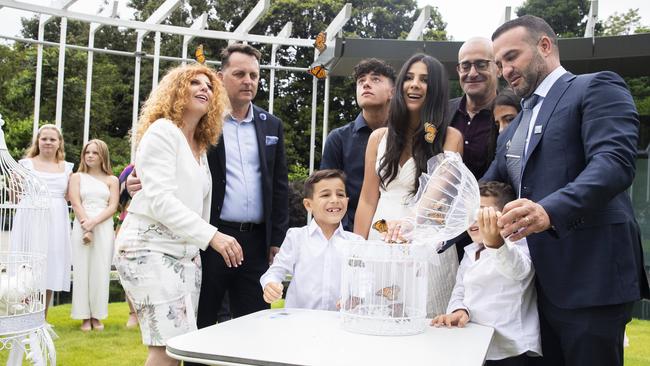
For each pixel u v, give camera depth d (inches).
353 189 136.4
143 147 95.3
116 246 97.7
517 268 82.2
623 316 83.2
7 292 113.2
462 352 61.7
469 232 92.2
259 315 81.7
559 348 94.4
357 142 138.9
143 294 93.6
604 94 83.0
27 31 645.3
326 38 234.2
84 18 209.9
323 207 107.6
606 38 219.3
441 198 75.4
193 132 106.8
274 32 583.8
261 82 522.0
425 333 72.7
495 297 88.7
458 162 74.2
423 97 107.3
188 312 95.8
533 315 90.7
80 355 159.2
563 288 84.4
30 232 134.5
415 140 106.8
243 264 126.3
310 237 109.0
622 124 80.4
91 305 194.4
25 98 512.7
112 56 595.5
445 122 107.4
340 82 486.3
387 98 137.0
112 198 200.4
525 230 72.9
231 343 63.0
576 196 73.5
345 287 74.2
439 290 103.4
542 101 91.7
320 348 61.7
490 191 93.1
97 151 201.6
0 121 129.6
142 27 217.8
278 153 135.9
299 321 77.1
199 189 100.0
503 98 119.1
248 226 125.9
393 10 636.7
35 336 113.8
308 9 590.2
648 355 172.2
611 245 82.7
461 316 83.7
